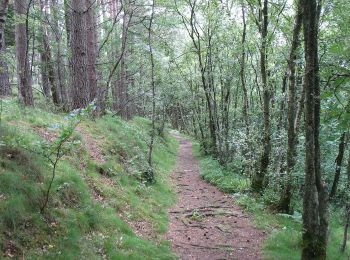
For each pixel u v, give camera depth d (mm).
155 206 11180
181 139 40281
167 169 18609
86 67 15297
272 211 12117
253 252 8844
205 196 14211
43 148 6781
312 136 7023
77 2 14922
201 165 21031
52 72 22125
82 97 15055
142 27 25062
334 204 14094
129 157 13688
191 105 32406
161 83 22047
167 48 19406
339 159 13734
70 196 7648
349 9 8719
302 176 11914
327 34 9742
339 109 4496
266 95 13508
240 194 13781
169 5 18875
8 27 20766
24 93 13836
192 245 8992
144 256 7289
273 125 15688
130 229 8289
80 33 15023
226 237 9812
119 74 25328
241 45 16875
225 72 21469
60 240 6113
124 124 18141
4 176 6332
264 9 12773
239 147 16578
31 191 6527
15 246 5379
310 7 6602
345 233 9047
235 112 23984
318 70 6727
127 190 10680
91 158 10789
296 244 9109
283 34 12648
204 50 22312
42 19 18203
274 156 14336
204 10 19688
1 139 7184
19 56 15078
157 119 33312
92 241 6762
